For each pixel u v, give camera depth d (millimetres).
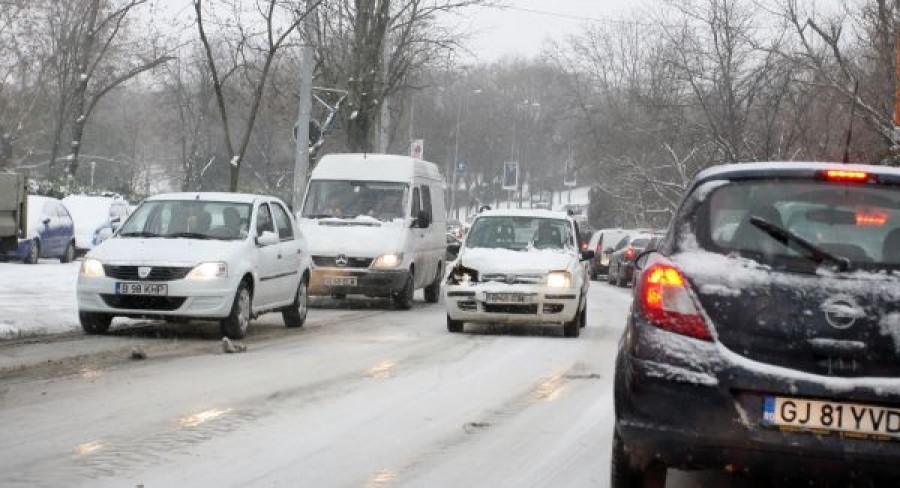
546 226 22719
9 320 19531
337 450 9852
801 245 7203
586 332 22797
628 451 7566
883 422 6805
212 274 18281
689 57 50094
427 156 111812
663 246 7711
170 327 20500
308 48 34281
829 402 6867
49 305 22547
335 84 44406
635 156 64688
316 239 27172
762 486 9016
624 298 38500
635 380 7258
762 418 6938
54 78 62906
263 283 19875
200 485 8445
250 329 21297
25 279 28906
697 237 7527
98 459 9242
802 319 7012
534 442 10484
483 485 8727
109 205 48594
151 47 62688
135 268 18203
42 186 57406
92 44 62875
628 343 7477
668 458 7168
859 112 28266
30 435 10195
